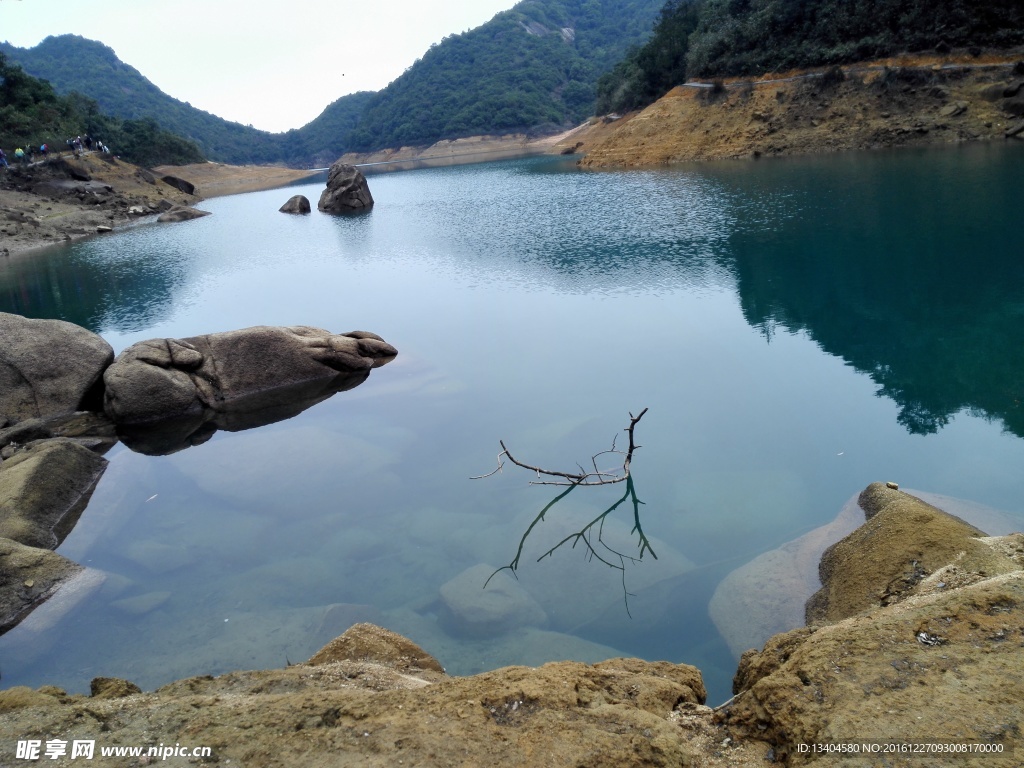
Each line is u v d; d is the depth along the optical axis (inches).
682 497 334.6
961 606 153.7
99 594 296.7
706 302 637.3
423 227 1203.9
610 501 338.6
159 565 318.7
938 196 925.8
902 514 241.9
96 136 2669.8
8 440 444.1
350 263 960.9
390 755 131.9
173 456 440.1
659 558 288.7
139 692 192.7
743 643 235.8
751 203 1055.6
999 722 122.0
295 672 181.8
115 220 1619.1
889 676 137.4
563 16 6161.4
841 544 257.3
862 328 532.4
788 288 645.9
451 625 258.2
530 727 138.9
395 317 687.1
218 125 6092.5
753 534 301.3
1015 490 302.2
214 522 356.8
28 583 292.0
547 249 911.0
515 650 237.3
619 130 2156.7
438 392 501.4
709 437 392.2
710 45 2055.9
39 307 814.5
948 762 115.6
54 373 493.0
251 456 425.1
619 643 244.5
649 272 750.5
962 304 555.2
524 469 380.5
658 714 151.9
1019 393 401.7
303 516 355.6
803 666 145.7
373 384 531.8
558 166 2284.7
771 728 137.7
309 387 533.0
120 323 728.3
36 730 149.3
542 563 290.7
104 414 492.4
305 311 729.6
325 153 6107.3
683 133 1934.1
